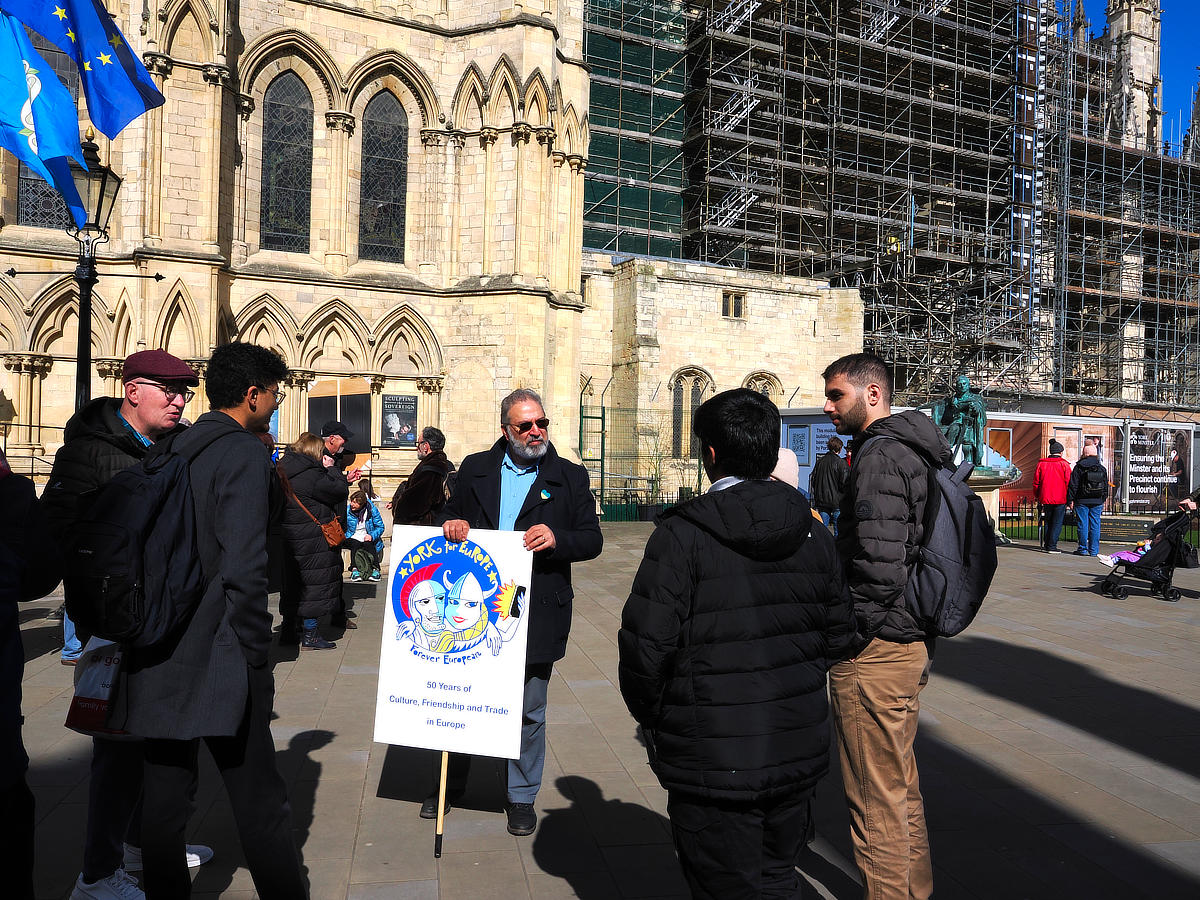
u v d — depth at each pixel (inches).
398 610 184.5
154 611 120.4
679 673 113.5
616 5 1536.7
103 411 159.8
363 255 902.4
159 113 753.0
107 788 146.5
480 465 201.8
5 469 129.0
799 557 118.6
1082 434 959.0
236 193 827.4
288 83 861.8
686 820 113.2
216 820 189.2
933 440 139.9
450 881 161.8
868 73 1715.1
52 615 394.9
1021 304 1683.1
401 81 905.5
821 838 186.7
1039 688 297.7
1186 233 1968.5
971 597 135.8
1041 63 1808.6
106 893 147.8
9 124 452.8
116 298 776.3
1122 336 1828.2
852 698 139.3
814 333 1488.7
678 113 1593.3
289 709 267.7
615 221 1531.7
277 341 852.6
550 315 951.0
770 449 120.1
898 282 1560.0
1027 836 183.6
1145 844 180.1
